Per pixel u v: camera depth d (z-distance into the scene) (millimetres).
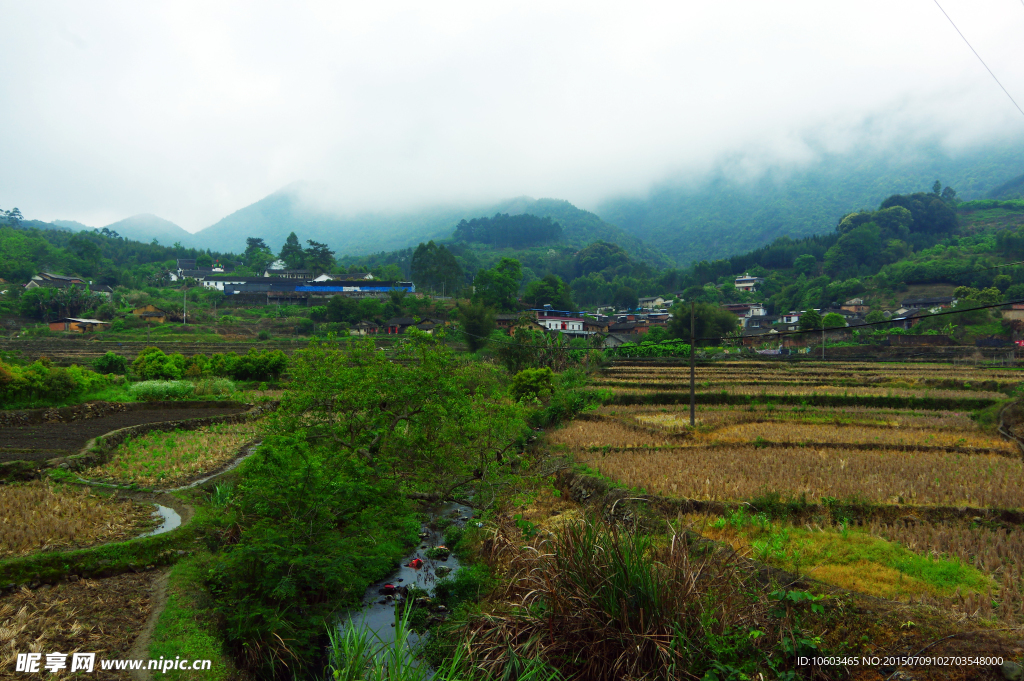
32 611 11266
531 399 40438
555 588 10156
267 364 51469
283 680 10945
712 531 15859
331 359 21219
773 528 15594
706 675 8609
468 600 13570
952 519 16266
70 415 32875
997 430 29359
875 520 16375
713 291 155750
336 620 13000
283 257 174000
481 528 17984
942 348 71562
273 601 12461
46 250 138625
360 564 15055
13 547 13758
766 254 186625
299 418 20844
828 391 45000
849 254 155875
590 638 9594
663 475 21000
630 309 160000
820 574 12531
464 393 23312
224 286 131750
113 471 21594
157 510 17594
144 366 48562
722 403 42375
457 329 83438
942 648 9141
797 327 92750
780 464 22281
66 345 75625
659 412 38250
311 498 13555
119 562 13383
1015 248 125438
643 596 9406
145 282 143250
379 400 21484
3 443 24797
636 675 8859
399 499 20203
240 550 12852
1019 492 17953
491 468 22547
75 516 16031
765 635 9461
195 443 26844
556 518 17859
